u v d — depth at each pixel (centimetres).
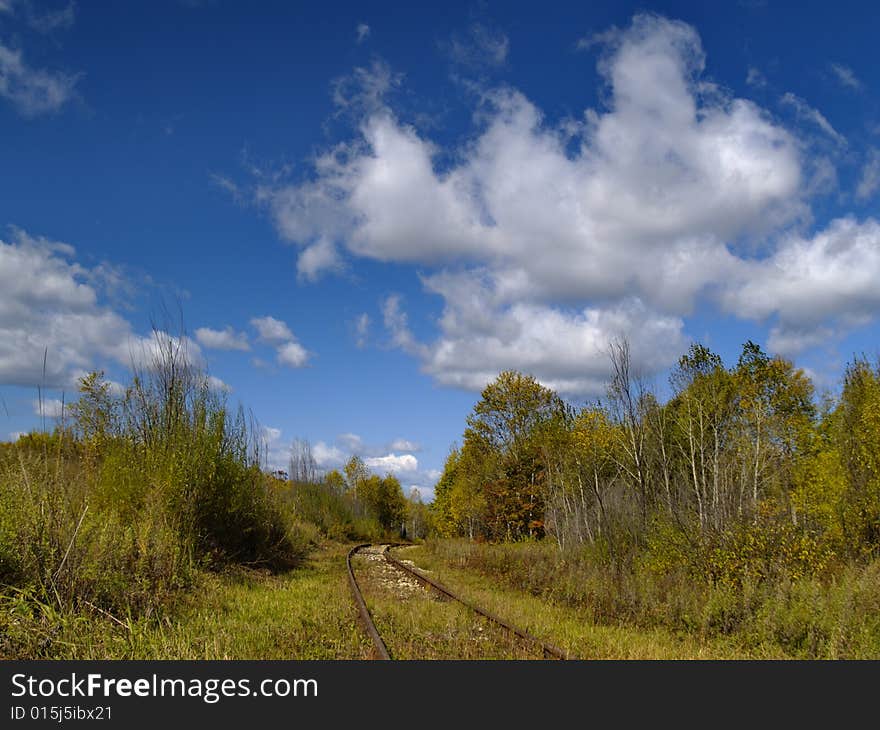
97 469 1605
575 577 1797
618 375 2203
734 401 2655
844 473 1909
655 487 2334
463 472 4884
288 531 2508
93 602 1036
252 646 942
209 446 1834
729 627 1273
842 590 1202
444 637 1064
